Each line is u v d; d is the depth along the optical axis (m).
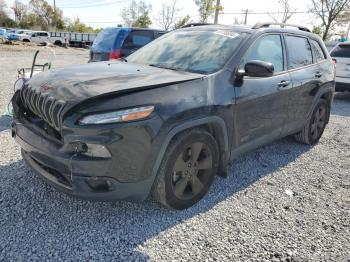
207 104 2.99
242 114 3.44
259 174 4.08
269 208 3.29
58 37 42.66
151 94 2.65
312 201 3.50
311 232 2.94
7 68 13.02
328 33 28.19
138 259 2.46
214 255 2.56
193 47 3.73
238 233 2.85
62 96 2.60
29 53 22.97
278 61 4.07
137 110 2.52
